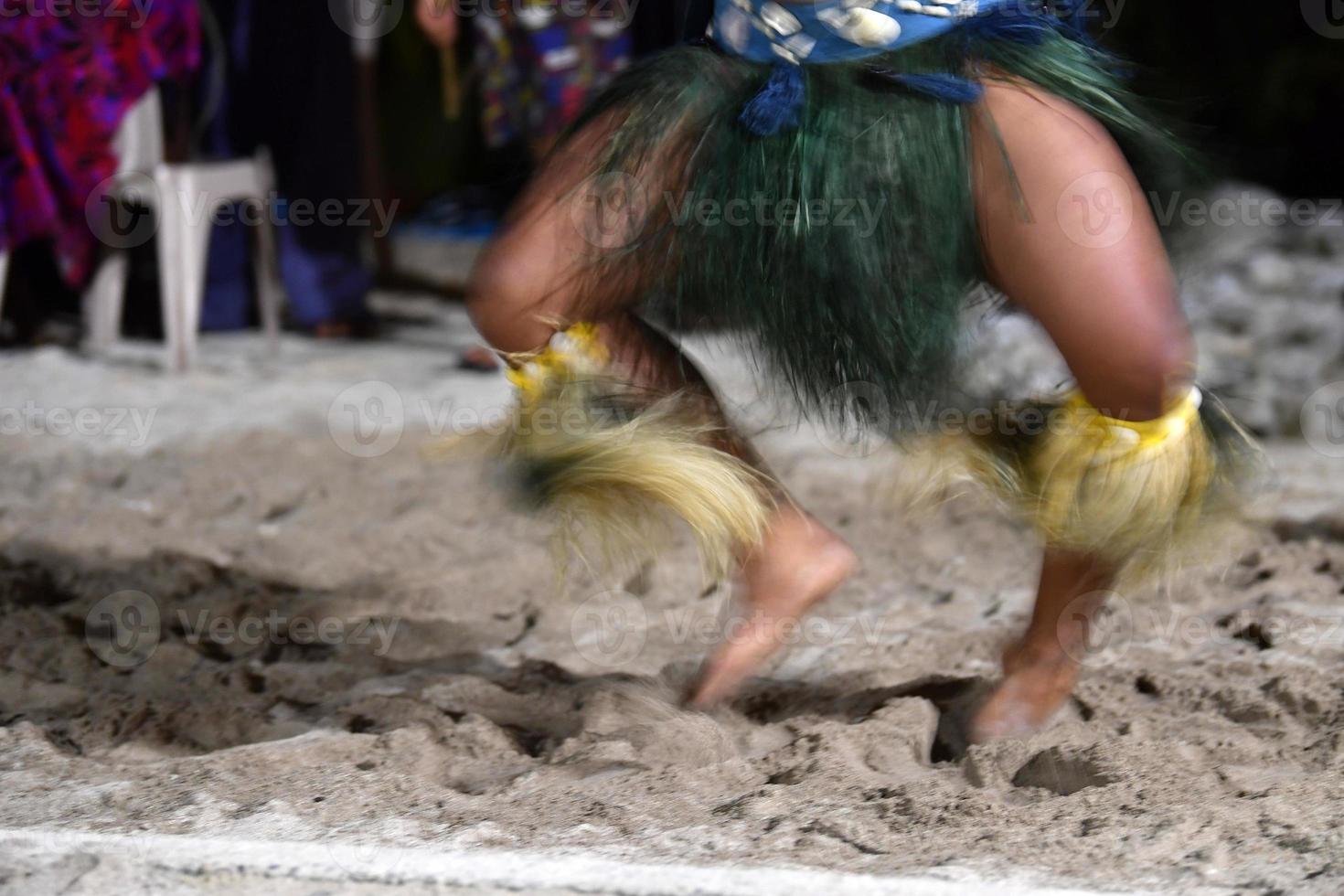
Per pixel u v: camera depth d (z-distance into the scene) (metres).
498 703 5.34
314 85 12.74
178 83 11.48
